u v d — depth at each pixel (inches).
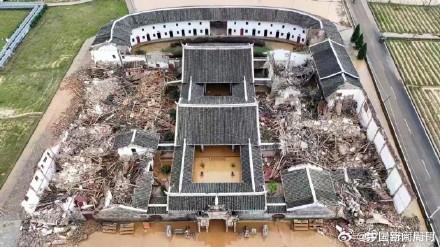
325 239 2050.9
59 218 2089.1
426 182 2290.8
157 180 2308.1
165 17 3282.5
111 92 2827.3
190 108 2375.7
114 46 2960.1
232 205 2005.4
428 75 3051.2
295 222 2086.6
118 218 2098.9
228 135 2335.1
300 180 2122.3
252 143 2313.0
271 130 2541.8
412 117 2689.5
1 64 3152.1
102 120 2630.4
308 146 2420.0
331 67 2780.5
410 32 3533.5
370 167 2325.3
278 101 2704.2
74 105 2787.9
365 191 2191.2
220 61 2770.7
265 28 3356.3
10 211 2165.4
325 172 2198.6
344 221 2095.2
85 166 2341.3
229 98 2556.6
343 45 3078.2
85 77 3011.8
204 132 2340.1
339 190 2169.0
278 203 2080.5
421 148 2485.2
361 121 2608.3
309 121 2578.7
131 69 3031.5
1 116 2746.1
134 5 3924.7
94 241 2058.3
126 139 2324.1
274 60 3002.0
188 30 3393.2
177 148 2304.4
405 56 3245.6
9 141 2564.0
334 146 2439.7
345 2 3941.9
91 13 3804.1
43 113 2751.0
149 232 2098.9
